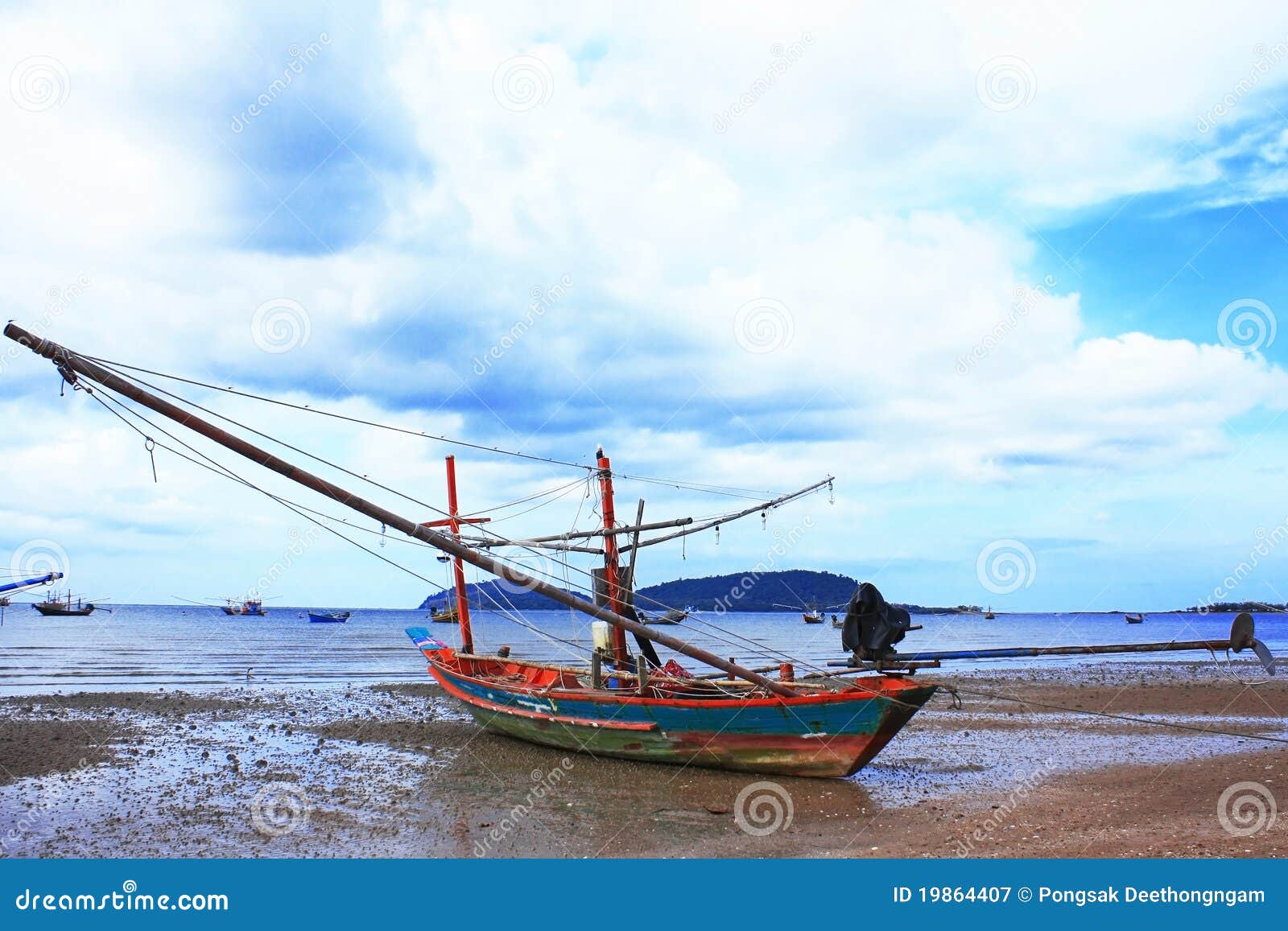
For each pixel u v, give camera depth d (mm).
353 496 14242
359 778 18266
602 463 21938
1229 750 21469
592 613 16125
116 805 15914
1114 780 17797
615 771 18547
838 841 13633
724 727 17625
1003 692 33281
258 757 20359
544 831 14398
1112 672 44062
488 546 22188
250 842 13859
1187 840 13102
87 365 12312
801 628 102000
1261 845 12805
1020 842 13172
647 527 21219
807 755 17094
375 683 37406
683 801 16156
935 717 27031
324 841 13961
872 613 16844
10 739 21438
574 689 20516
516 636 77125
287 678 40656
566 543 22266
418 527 14688
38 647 60594
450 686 24391
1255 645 14438
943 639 91438
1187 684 36656
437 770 19000
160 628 93375
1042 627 128500
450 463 25375
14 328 11891
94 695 30578
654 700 18297
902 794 16672
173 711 27406
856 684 16688
